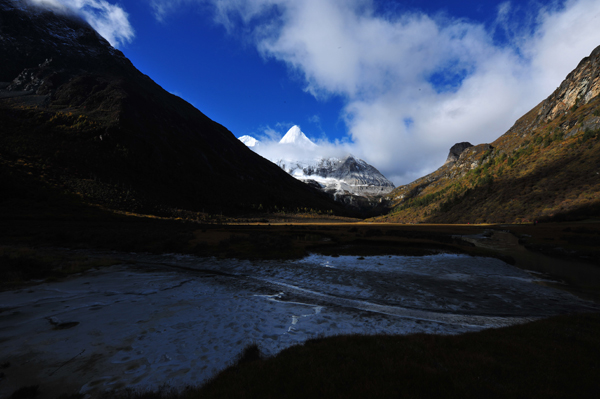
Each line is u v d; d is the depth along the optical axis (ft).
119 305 45.29
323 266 86.22
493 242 162.09
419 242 138.62
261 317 41.11
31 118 533.55
